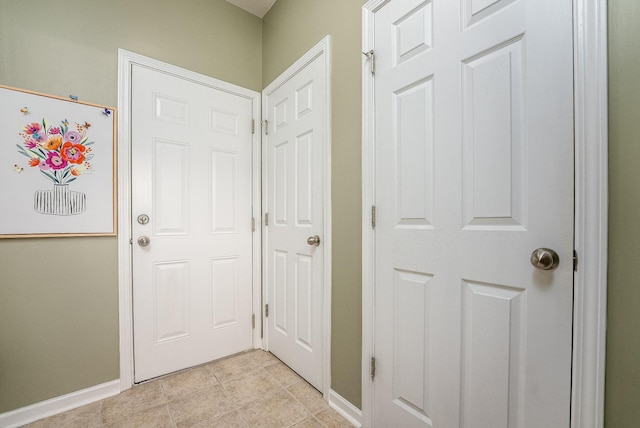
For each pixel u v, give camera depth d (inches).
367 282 49.8
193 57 71.6
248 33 81.4
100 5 59.6
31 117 52.5
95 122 58.6
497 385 34.3
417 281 42.9
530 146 31.5
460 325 37.8
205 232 73.2
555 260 29.5
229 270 77.1
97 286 58.8
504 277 33.7
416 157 42.9
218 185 75.4
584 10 27.7
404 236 44.5
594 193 27.3
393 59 46.1
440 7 39.9
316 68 62.1
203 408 55.6
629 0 25.8
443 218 39.6
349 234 53.9
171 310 68.1
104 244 59.6
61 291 55.3
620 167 26.3
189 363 70.4
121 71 61.5
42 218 53.4
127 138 62.2
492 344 34.7
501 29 33.7
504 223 33.8
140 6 64.3
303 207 66.2
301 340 67.1
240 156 79.2
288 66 71.6
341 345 55.3
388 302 46.9
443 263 39.6
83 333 57.2
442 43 39.6
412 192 43.4
